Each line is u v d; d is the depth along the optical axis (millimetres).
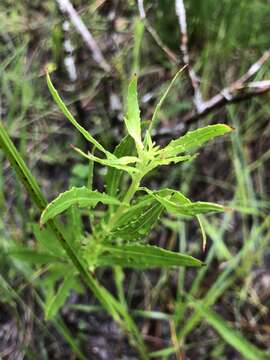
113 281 490
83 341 467
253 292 502
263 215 506
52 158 494
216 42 517
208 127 251
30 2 502
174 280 494
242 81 459
